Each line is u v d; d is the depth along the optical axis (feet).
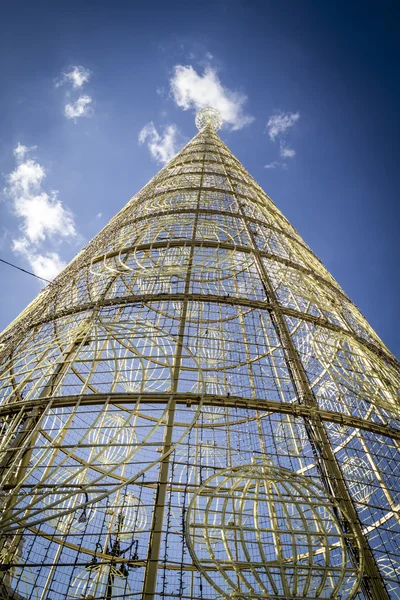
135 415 64.95
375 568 26.43
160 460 28.68
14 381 41.91
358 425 37.14
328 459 32.42
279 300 54.95
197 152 122.21
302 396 38.17
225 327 59.57
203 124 189.26
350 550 27.20
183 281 49.44
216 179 92.68
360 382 44.39
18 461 31.48
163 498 26.61
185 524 25.43
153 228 64.44
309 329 51.62
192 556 24.32
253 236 66.54
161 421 31.45
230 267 56.54
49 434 50.75
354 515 28.71
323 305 54.80
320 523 27.22
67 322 45.47
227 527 25.70
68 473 53.31
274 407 35.42
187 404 33.81
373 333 62.44
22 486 27.53
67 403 33.88
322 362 46.50
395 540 33.60
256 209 79.41
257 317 57.47
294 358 41.83
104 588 41.37
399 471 40.27
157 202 77.00
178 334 39.93
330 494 30.53
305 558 34.58
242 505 26.99
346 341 49.29
